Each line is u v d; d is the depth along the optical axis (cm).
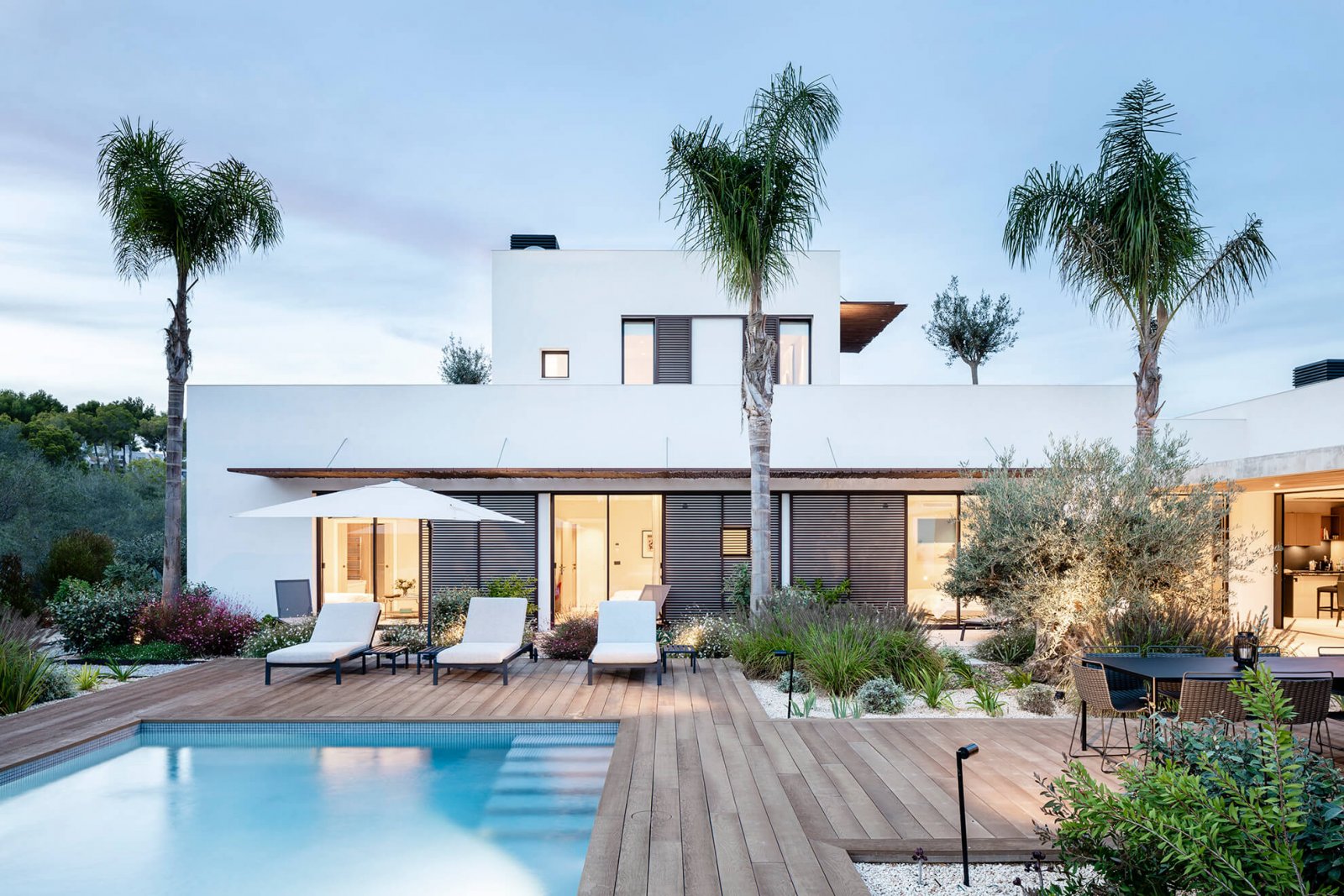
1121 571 866
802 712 753
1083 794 300
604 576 1391
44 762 632
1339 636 1242
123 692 855
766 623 995
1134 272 1044
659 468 1361
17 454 2145
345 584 1377
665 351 1664
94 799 573
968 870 392
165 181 1154
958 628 1359
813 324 1656
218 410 1383
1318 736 570
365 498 1009
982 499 998
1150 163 1029
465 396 1398
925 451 1400
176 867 459
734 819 467
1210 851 259
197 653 1093
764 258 1078
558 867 455
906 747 624
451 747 701
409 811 544
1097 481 891
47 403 3431
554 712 752
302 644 1010
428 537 1379
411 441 1392
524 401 1401
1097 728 686
